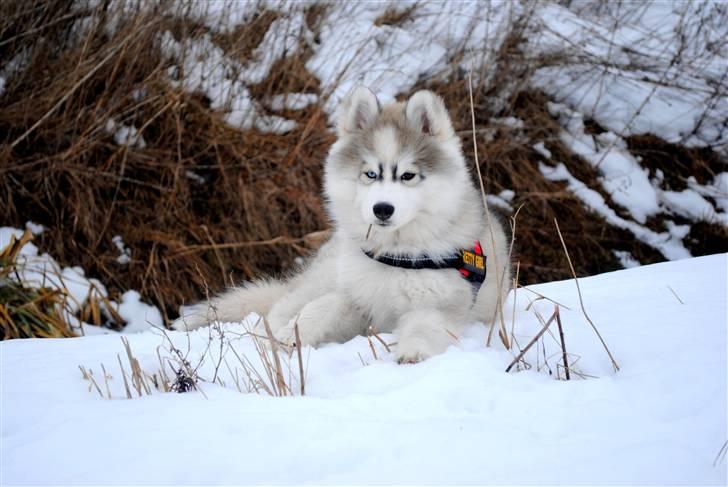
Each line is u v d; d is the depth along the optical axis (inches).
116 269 249.3
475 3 341.1
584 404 91.2
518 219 304.7
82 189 253.6
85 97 257.1
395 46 322.3
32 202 252.4
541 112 332.8
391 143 131.4
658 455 76.7
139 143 268.7
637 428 85.0
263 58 299.6
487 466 75.4
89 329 221.8
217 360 123.0
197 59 277.0
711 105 345.7
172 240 257.3
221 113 277.6
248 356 124.0
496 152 313.7
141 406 97.0
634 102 352.2
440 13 319.3
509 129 318.7
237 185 275.9
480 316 141.9
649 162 339.3
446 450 79.1
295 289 158.4
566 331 126.0
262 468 77.2
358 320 143.1
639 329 122.4
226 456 79.7
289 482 74.4
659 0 390.0
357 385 105.0
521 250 299.1
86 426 89.5
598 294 155.2
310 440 82.8
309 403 95.2
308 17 316.8
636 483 71.3
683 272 169.0
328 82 294.8
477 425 85.6
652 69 351.3
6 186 246.7
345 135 143.4
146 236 258.5
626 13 374.3
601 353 114.5
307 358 118.7
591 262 303.6
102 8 265.6
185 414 92.2
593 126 345.4
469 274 133.3
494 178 314.0
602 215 314.2
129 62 261.7
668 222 322.3
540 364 113.4
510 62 326.0
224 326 151.3
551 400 93.0
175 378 112.4
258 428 86.8
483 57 309.9
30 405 100.3
